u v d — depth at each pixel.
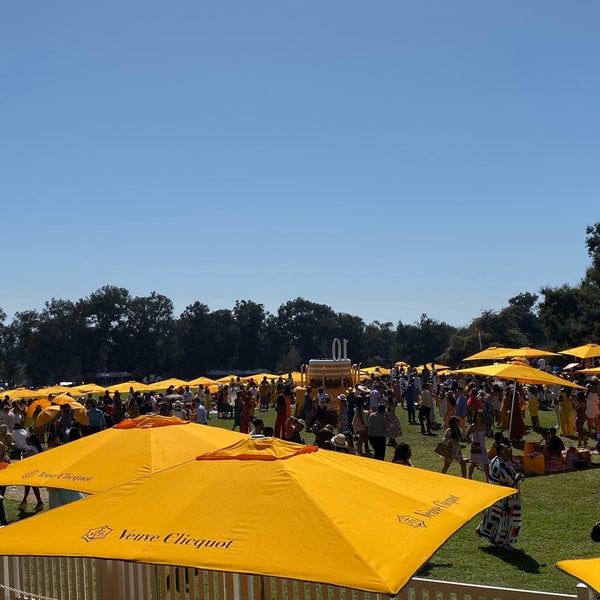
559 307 67.69
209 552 5.03
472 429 16.45
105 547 5.28
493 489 6.82
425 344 114.81
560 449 18.47
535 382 20.38
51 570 8.66
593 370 24.23
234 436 11.00
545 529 12.72
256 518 5.35
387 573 4.67
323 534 5.09
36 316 123.88
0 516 14.46
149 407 27.67
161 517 5.61
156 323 126.50
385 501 5.79
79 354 122.69
